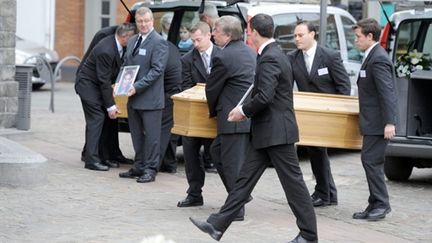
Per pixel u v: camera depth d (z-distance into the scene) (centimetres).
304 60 2127
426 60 2400
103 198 2112
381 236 1867
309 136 1980
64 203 2045
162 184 2320
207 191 2272
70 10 5272
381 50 1977
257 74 1686
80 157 2680
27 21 5141
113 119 2527
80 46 5300
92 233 1780
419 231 1928
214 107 1916
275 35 2767
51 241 1712
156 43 2298
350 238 1833
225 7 2662
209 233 1691
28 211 1955
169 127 2427
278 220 1967
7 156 2200
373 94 1977
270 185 2394
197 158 2048
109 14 5278
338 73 2111
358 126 2009
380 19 4506
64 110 3828
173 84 2403
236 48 1909
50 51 4722
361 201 2225
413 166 2569
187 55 2328
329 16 3012
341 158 2894
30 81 3038
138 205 2055
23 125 3027
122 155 2625
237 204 1700
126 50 2358
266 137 1675
